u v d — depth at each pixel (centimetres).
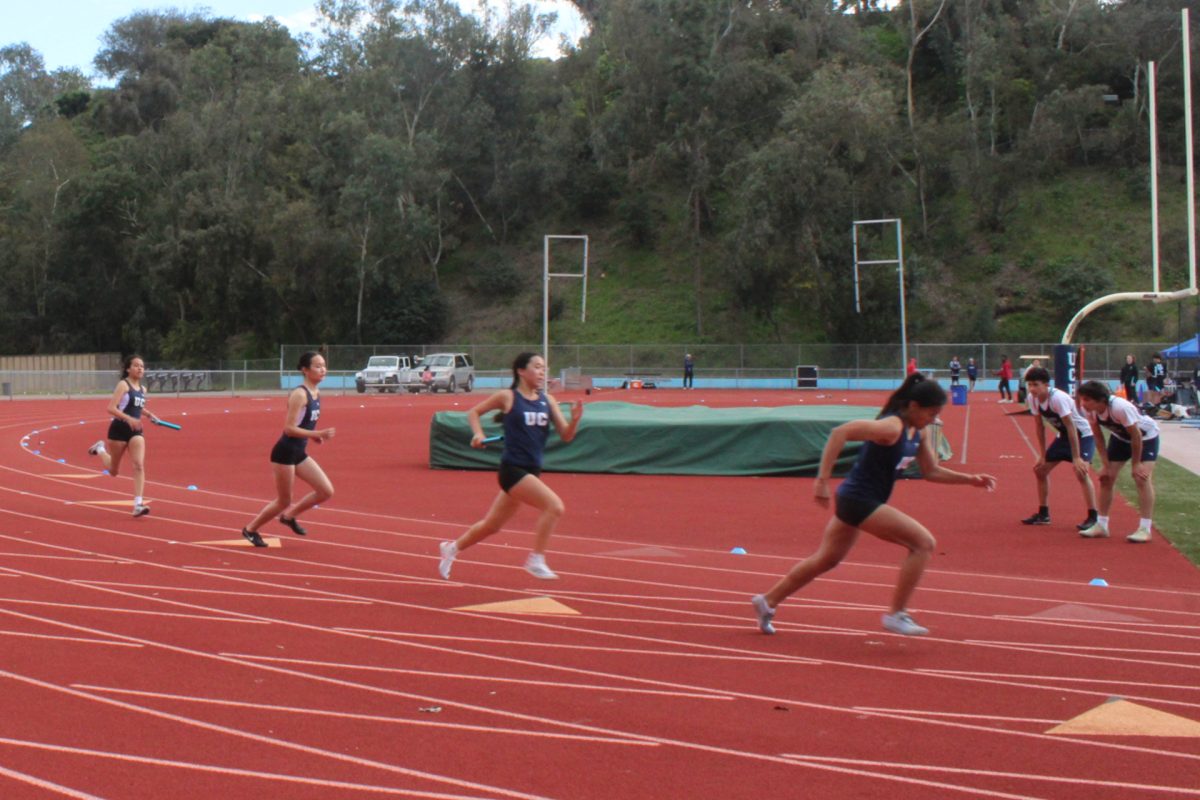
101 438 2798
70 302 7225
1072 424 1284
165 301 6969
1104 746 562
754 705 630
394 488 1761
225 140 6912
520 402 918
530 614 862
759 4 7625
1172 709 627
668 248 7431
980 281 6750
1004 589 980
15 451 2400
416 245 6806
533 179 7600
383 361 5875
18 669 695
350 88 7081
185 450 2450
